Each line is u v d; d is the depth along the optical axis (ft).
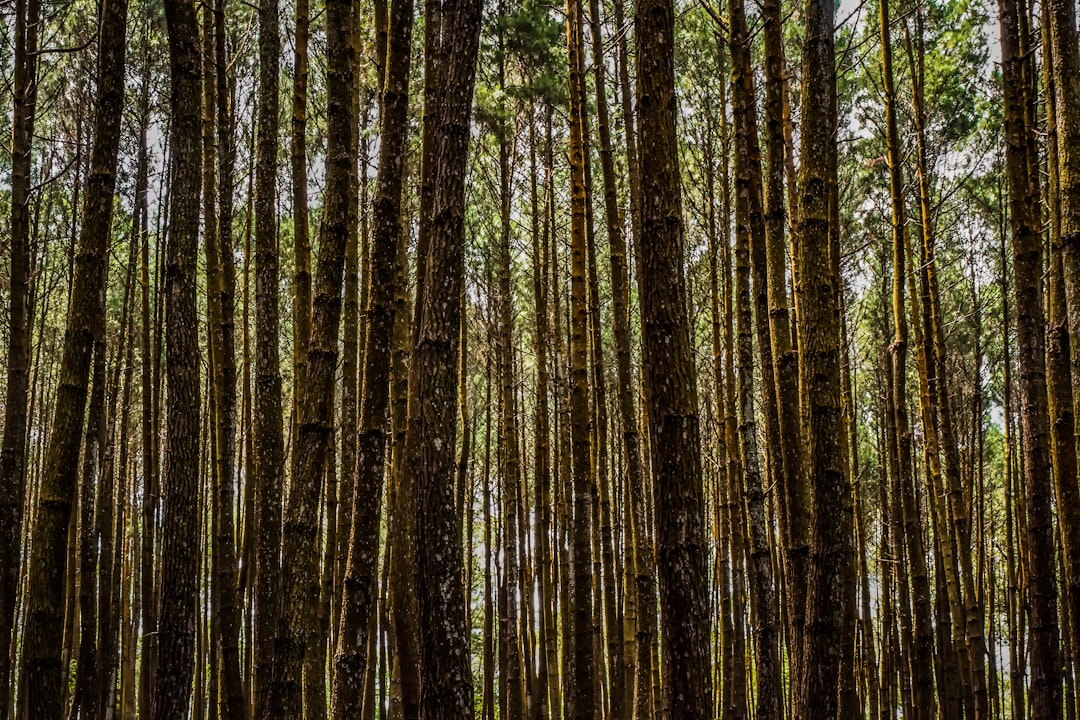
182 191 11.85
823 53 12.36
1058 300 14.84
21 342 15.88
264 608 15.08
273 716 11.75
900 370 22.84
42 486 10.30
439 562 10.12
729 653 37.81
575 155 23.48
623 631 32.27
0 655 14.44
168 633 11.50
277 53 16.96
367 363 13.08
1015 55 16.63
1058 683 14.90
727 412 28.84
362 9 26.09
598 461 29.55
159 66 27.43
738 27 18.47
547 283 36.63
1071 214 13.94
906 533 22.65
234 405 19.48
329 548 23.85
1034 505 15.53
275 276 16.07
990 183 33.37
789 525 14.14
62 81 28.43
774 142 14.92
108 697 25.29
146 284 27.94
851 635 11.85
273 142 16.65
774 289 14.76
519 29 30.27
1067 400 14.55
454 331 10.57
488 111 31.14
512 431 35.81
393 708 26.37
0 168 31.32
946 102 31.40
